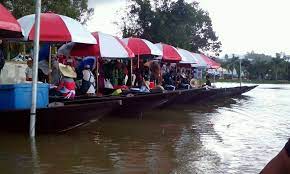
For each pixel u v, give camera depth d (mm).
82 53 15273
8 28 10047
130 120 15453
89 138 11055
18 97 10141
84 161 8516
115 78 17250
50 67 14195
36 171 7613
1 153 8852
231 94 33688
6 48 18781
